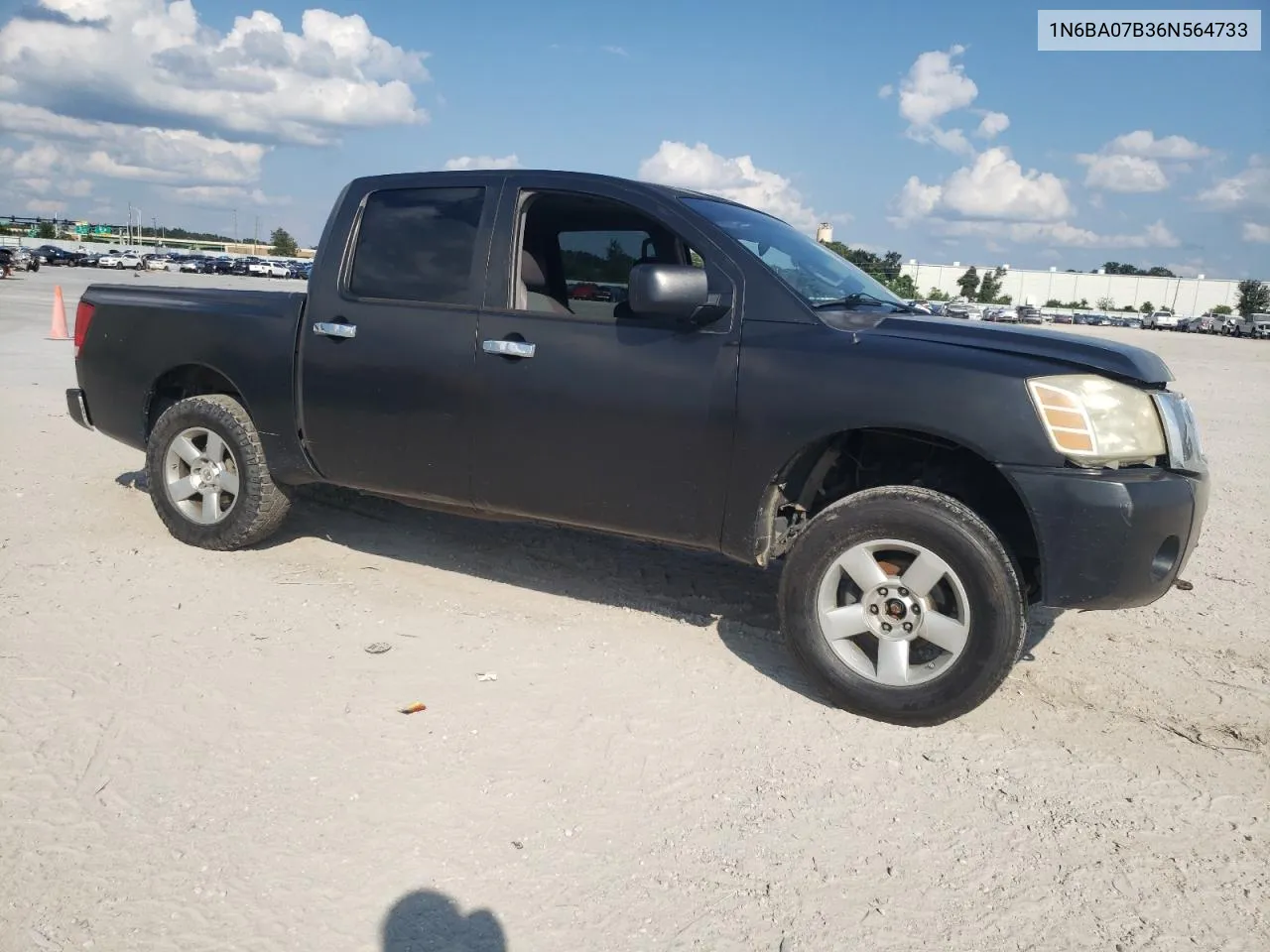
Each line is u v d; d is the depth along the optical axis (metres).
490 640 4.32
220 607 4.54
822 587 3.77
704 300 3.77
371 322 4.61
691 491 3.96
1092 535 3.38
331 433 4.80
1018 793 3.29
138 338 5.44
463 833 2.90
